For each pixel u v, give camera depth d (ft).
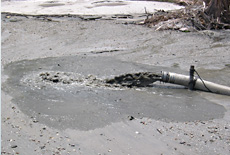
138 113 30.19
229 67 37.19
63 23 51.37
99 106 30.76
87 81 33.86
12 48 41.06
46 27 48.49
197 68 36.91
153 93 32.76
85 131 28.71
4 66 36.32
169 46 42.37
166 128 29.01
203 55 39.96
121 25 50.08
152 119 29.71
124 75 34.73
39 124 29.17
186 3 74.79
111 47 41.73
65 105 30.81
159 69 36.27
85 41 43.60
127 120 29.55
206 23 48.98
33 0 85.66
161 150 27.58
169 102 31.53
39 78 34.19
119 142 28.04
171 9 69.26
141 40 44.14
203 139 28.27
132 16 61.16
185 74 35.55
